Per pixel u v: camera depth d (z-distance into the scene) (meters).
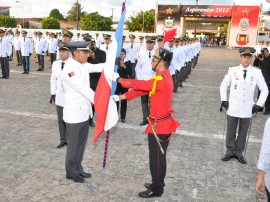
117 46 3.80
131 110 8.44
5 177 4.48
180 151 5.61
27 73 14.27
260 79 4.98
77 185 4.30
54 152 5.43
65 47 5.21
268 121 2.36
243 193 4.21
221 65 20.83
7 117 7.39
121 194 4.10
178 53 10.35
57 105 5.45
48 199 3.93
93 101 3.93
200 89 11.80
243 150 5.25
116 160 5.16
